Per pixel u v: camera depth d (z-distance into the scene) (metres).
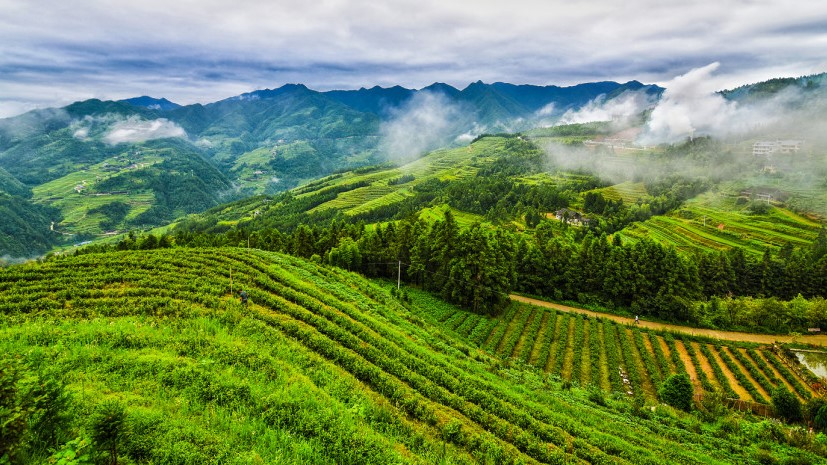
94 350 25.53
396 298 72.75
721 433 41.31
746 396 55.91
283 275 56.16
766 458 35.19
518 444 27.92
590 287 91.00
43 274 46.66
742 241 146.00
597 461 28.41
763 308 81.62
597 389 53.34
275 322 37.91
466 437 25.89
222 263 56.44
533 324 74.19
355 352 36.56
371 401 27.28
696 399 51.78
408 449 22.61
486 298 80.12
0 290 42.25
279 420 20.52
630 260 87.81
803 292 99.44
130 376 22.62
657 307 84.19
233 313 37.84
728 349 69.88
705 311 83.75
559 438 30.11
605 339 71.12
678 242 147.62
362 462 18.88
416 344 46.50
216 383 22.84
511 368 52.66
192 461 15.61
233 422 19.62
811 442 38.78
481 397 33.59
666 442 36.31
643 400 51.91
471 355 51.00
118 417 13.58
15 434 12.15
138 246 87.69
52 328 30.06
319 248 99.00
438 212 174.50
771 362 65.81
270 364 27.52
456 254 85.31
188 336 30.44
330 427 20.92
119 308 37.41
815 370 63.50
